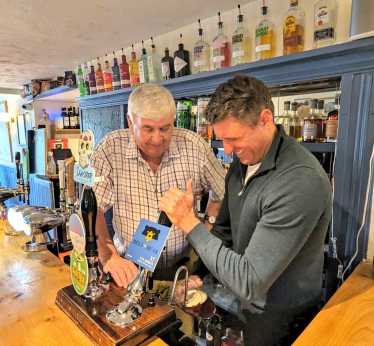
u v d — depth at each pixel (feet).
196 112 6.19
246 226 3.01
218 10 5.35
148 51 7.07
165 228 2.40
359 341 2.39
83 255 2.65
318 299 3.11
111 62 8.27
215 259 2.51
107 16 5.60
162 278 3.87
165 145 3.77
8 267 3.71
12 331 2.48
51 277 3.45
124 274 3.08
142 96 3.41
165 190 4.09
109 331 2.26
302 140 4.38
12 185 16.31
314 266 2.93
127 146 4.04
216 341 3.00
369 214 3.87
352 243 4.02
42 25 6.01
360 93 3.70
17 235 4.76
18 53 8.11
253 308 3.21
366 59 3.57
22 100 14.37
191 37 6.07
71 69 10.15
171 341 2.55
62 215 4.23
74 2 4.99
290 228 2.34
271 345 3.09
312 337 2.44
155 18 5.68
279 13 4.74
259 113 2.60
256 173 2.85
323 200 2.44
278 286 2.95
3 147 17.33
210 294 3.62
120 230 4.18
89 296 2.69
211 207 4.89
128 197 4.04
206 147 4.45
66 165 4.21
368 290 3.20
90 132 2.47
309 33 4.49
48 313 2.73
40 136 11.75
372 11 3.26
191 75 5.34
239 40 5.00
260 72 4.52
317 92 4.61
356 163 3.86
